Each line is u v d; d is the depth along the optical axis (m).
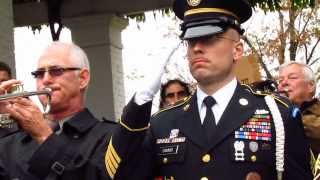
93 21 15.67
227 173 4.57
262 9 15.87
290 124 4.69
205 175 4.59
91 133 5.21
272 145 4.64
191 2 4.78
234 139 4.64
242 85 5.00
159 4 15.62
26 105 4.97
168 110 4.99
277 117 4.68
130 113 4.58
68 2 15.70
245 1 4.82
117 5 15.65
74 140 5.17
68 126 5.21
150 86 4.59
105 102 15.66
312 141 6.70
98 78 15.69
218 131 4.67
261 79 6.37
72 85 5.29
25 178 5.05
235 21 4.76
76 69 5.32
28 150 5.20
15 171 5.12
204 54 4.66
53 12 15.60
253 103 4.79
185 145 4.71
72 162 5.00
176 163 4.70
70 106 5.31
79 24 15.74
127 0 15.70
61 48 5.34
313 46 29.97
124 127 4.60
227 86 4.80
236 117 4.71
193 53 4.69
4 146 5.33
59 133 5.23
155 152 4.83
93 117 5.39
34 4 16.19
